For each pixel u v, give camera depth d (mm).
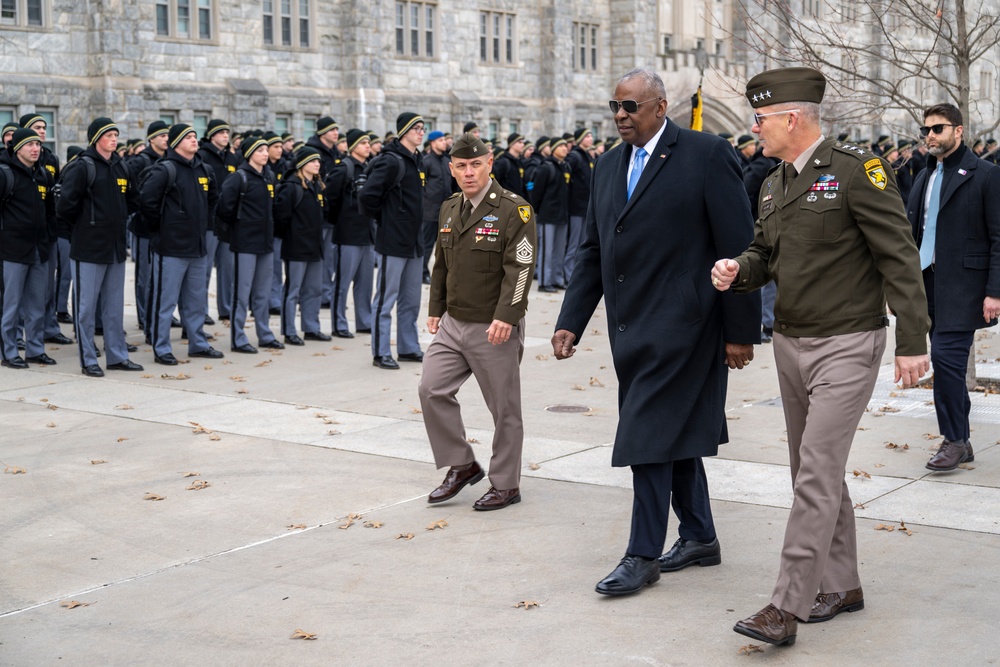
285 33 29172
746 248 5094
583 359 12141
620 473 7395
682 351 5078
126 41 25234
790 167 4719
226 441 8344
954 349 7219
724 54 41906
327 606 5113
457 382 6625
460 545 5953
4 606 5168
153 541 6086
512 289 6328
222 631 4848
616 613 4965
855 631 4734
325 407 9578
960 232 7172
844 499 4859
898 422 8820
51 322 13031
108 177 10922
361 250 13648
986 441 8094
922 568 5488
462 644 4660
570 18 36906
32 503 6793
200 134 27094
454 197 6629
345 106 30375
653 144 5199
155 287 11641
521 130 35875
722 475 7266
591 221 5527
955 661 4422
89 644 4734
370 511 6602
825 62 11523
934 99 30328
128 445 8219
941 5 11266
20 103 23938
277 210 12844
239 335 12492
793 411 4855
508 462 6602
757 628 4461
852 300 4562
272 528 6297
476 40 34312
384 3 31172
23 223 11227
